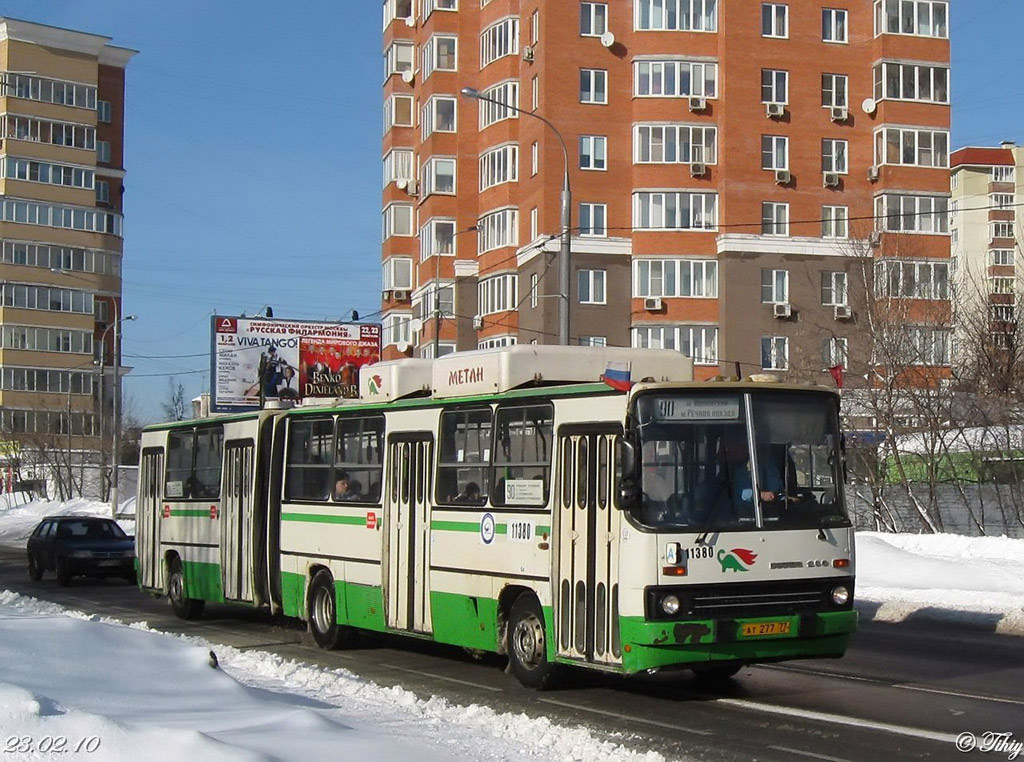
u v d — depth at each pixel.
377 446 16.03
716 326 51.44
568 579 12.30
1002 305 35.91
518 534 13.12
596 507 11.98
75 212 86.94
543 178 50.97
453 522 14.30
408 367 16.06
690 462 11.57
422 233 58.94
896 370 32.88
